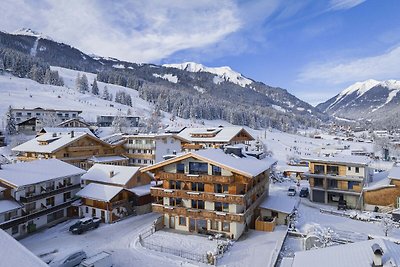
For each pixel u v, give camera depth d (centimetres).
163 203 4184
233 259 3177
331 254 2020
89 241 3712
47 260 3167
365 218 4441
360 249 1955
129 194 4831
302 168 8356
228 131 8156
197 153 3881
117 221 4469
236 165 3819
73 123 12556
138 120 16388
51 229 4175
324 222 4347
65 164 4966
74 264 2994
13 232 3841
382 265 1670
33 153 6875
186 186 4034
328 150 13000
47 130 8800
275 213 4312
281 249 3406
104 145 7575
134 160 7969
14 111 13400
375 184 5166
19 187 3838
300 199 5694
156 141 7594
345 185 5256
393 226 3934
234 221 3672
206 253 3250
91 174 5262
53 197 4447
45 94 19550
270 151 12162
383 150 12594
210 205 3897
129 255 3306
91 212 4603
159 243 3606
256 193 4456
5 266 1363
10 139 10381
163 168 4184
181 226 4053
